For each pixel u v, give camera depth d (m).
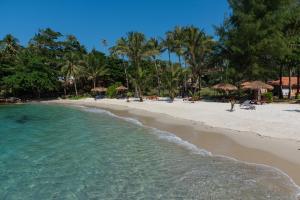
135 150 17.16
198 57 54.66
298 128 19.42
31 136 22.64
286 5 43.88
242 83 45.16
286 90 55.50
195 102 44.31
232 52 46.56
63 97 75.56
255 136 18.30
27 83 66.88
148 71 67.12
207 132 20.86
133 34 61.16
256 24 42.25
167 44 59.72
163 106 40.84
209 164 13.79
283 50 40.97
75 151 17.38
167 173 12.88
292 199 9.63
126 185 11.73
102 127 26.22
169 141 19.16
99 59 72.50
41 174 13.40
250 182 11.23
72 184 12.08
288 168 12.48
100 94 74.69
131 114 35.47
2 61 70.00
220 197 10.12
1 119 33.66
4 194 11.31
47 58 76.62
